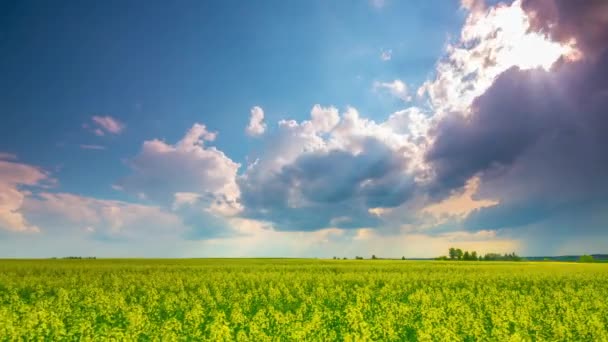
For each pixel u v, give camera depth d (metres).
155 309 19.14
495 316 16.05
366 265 60.00
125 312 17.53
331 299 23.23
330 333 13.67
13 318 14.55
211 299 21.72
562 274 40.81
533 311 18.50
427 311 17.47
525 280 34.66
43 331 13.60
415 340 14.62
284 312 20.52
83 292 24.69
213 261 77.00
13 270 43.81
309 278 34.34
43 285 28.86
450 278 35.47
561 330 14.57
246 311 19.91
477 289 28.84
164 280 32.50
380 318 15.70
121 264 60.12
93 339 12.97
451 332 13.41
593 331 14.54
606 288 29.23
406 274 39.34
